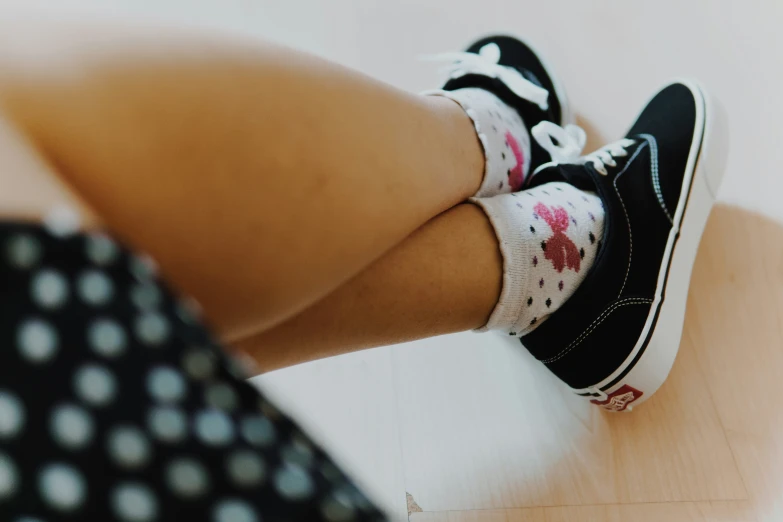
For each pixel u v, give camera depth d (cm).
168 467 18
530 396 64
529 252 52
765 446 58
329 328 42
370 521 21
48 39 28
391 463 62
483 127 58
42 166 22
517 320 53
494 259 50
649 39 79
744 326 63
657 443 59
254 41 35
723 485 57
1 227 18
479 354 67
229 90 32
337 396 66
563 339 57
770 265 65
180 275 30
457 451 62
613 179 61
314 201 34
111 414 18
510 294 50
